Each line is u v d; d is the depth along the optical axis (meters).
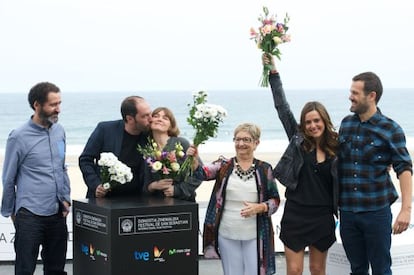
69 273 6.64
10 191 5.13
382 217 4.98
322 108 5.04
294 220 5.09
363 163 4.99
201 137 4.96
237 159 5.14
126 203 4.55
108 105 58.91
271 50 5.30
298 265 5.08
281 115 5.28
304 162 5.08
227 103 63.78
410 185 4.91
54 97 5.07
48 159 5.16
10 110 61.41
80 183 13.02
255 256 5.05
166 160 4.96
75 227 4.81
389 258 5.07
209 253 5.22
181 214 4.49
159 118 5.24
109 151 5.15
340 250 5.80
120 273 4.33
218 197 5.12
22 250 5.08
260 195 5.03
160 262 4.45
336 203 5.04
